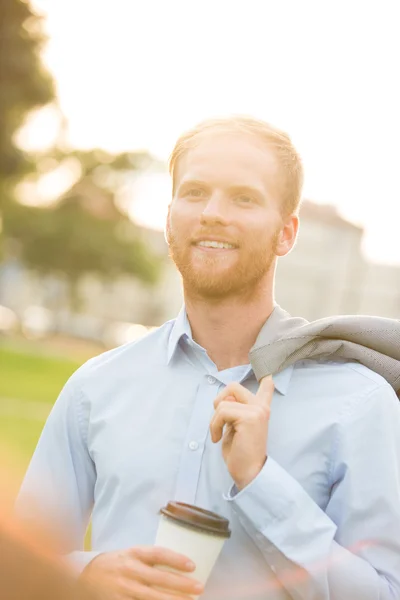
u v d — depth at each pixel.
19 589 0.68
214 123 2.00
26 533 0.71
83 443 2.06
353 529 1.80
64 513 2.03
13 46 29.16
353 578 1.70
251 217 1.93
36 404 14.02
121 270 47.50
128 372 2.05
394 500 1.80
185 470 1.88
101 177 45.28
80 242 45.34
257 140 1.98
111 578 1.62
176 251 1.98
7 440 9.08
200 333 2.02
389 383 1.94
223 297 1.96
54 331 51.56
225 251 1.93
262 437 1.71
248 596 1.79
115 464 1.95
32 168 32.56
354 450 1.83
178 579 1.56
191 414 1.95
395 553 1.79
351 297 73.50
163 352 2.06
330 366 1.94
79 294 50.06
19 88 29.59
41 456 2.07
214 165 1.94
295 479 1.84
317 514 1.72
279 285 72.12
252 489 1.70
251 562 1.80
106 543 1.92
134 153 45.47
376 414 1.85
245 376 1.95
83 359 27.91
